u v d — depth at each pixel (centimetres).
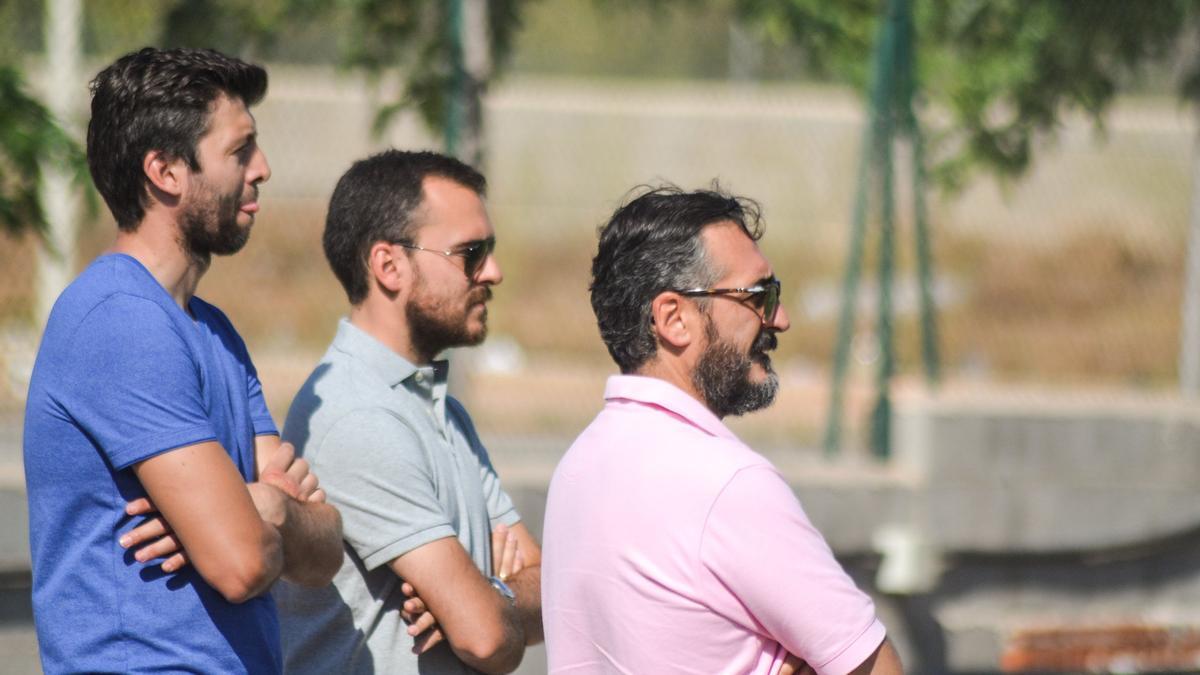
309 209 4541
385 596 1038
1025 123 2775
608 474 870
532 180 5622
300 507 951
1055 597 2336
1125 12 2691
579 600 876
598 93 5712
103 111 911
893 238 2370
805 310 5216
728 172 5584
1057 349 4891
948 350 4819
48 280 2409
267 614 938
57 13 2484
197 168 912
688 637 828
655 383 888
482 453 1195
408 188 1090
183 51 929
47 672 888
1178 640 2283
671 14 3027
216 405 920
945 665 2177
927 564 2158
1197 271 2927
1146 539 2353
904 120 2436
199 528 862
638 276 894
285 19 2498
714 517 823
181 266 930
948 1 2705
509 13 2573
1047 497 2311
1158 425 2452
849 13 2666
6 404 2322
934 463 2338
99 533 877
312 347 3919
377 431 1037
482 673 1070
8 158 1877
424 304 1084
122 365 863
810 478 2225
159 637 877
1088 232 5153
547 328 4997
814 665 823
